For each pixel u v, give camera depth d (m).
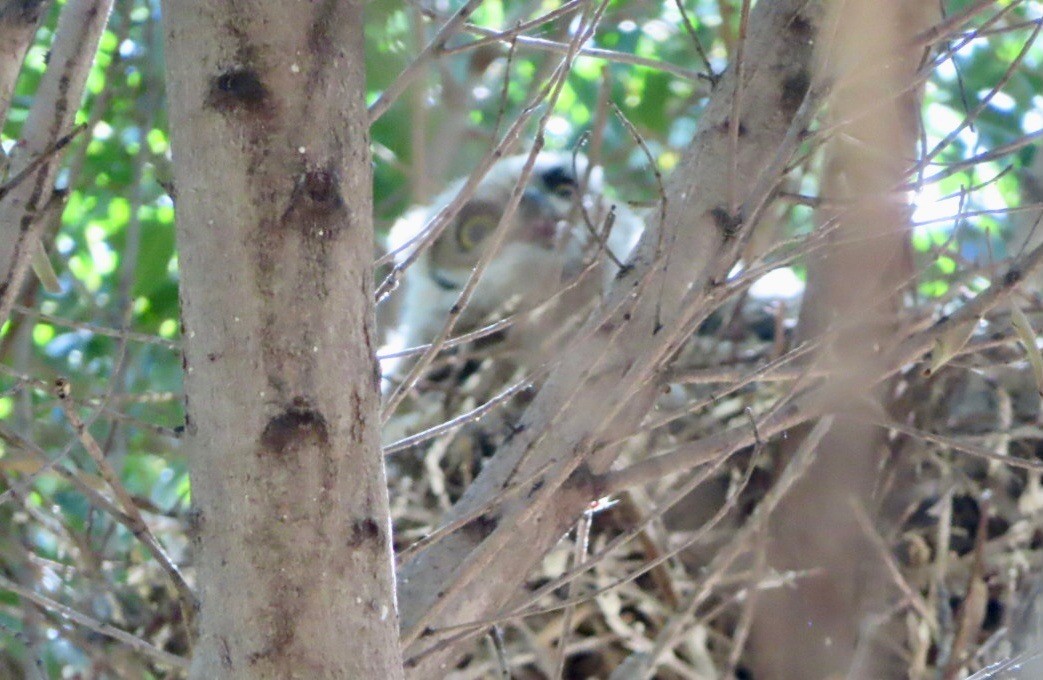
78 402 4.09
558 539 4.25
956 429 7.16
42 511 6.93
